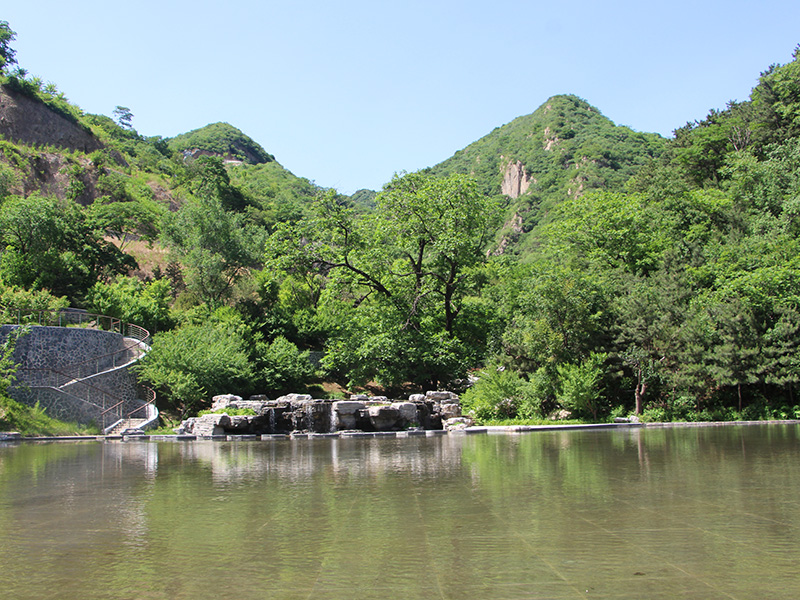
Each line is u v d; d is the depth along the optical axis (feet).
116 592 14.62
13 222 153.38
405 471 38.47
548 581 14.92
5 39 327.26
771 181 171.63
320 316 156.35
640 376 101.50
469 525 21.62
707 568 15.84
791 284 111.14
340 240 125.90
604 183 392.47
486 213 126.82
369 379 146.61
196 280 159.53
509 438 68.49
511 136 596.29
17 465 46.50
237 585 15.07
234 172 507.30
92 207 258.37
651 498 26.48
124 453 58.03
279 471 40.01
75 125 351.87
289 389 131.13
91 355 111.14
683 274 120.57
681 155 222.69
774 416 100.37
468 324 130.72
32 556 18.17
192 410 108.78
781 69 206.90
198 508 26.05
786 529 20.31
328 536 20.30
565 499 26.58
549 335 103.35
